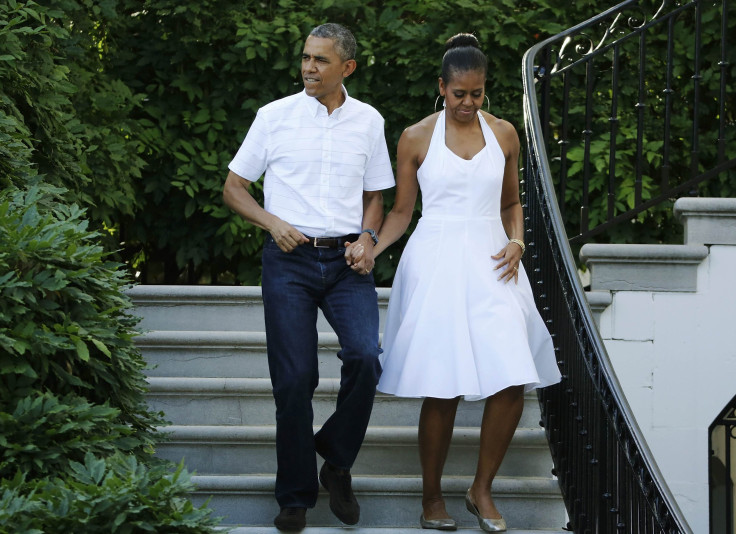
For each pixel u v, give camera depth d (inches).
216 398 666.8
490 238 557.0
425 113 943.7
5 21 673.6
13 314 445.7
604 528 522.6
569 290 573.3
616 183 930.7
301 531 550.9
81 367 480.4
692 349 743.1
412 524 592.1
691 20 951.6
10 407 441.7
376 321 547.8
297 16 948.0
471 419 676.7
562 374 595.5
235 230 921.5
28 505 386.6
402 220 576.7
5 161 589.6
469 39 572.1
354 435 544.1
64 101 714.8
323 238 541.3
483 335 534.9
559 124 947.3
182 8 917.8
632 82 952.3
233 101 952.3
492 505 551.2
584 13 958.4
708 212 745.6
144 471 432.1
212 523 429.1
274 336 535.8
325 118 549.0
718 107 946.1
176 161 942.4
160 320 763.4
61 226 486.3
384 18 948.6
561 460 582.6
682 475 740.7
